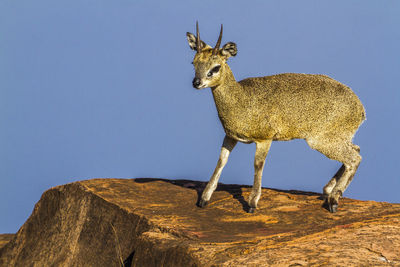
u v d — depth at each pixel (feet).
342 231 43.06
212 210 56.39
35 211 69.51
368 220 47.34
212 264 36.70
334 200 53.62
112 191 63.05
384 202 57.72
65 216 64.44
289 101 54.70
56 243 63.72
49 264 62.44
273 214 53.88
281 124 55.26
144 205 57.98
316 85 55.62
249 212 54.75
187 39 58.23
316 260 34.73
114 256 54.95
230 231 47.67
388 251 36.76
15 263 68.28
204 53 54.54
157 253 43.21
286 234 43.83
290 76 57.16
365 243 38.63
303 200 59.77
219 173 58.54
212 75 53.57
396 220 46.47
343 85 56.95
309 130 55.62
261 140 56.03
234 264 35.65
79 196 63.77
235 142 59.06
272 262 35.06
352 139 56.85
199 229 48.32
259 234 45.73
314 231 44.04
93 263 57.26
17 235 70.64
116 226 56.70
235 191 64.85
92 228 59.77
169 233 48.11
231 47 54.13
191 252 39.52
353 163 54.90
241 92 55.01
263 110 54.70
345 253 35.99
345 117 55.42
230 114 55.31
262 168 55.83
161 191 65.05
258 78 57.67
